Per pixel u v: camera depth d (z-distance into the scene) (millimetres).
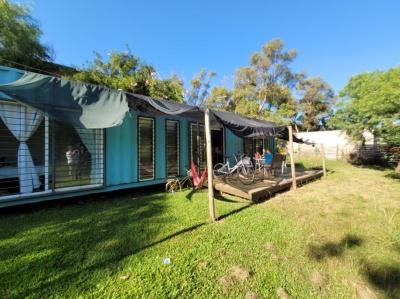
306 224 4141
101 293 2166
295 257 2963
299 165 15039
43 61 12680
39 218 4289
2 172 5457
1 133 6176
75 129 5551
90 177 5672
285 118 23859
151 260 2770
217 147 9750
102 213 4633
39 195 4746
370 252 3129
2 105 4562
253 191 5793
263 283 2396
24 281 2330
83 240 3320
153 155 6965
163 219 4273
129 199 5898
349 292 2314
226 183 7023
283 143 21109
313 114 29531
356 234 3717
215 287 2301
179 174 7738
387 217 4531
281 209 5098
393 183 8625
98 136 5777
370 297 2240
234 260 2824
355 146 16469
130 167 6391
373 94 9805
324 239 3518
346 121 13359
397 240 3408
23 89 3828
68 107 4293
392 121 8078
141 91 12664
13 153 6227
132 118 6449
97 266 2625
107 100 4984
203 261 2779
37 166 5305
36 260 2744
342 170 12562
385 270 2697
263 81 26156
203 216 4469
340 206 5395
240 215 4590
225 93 24469
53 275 2441
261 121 11320
